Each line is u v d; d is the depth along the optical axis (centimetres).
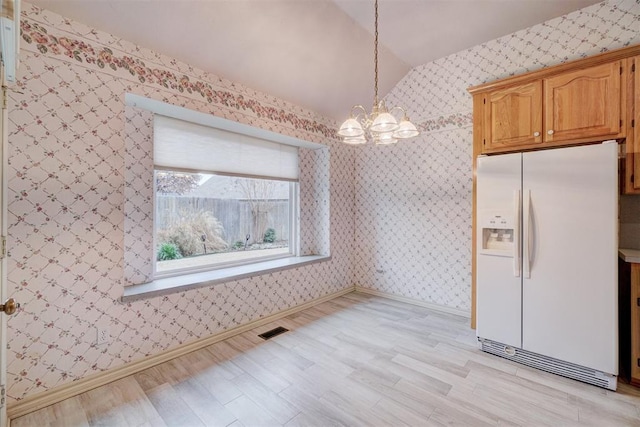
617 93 205
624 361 217
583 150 196
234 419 164
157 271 261
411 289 364
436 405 175
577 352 199
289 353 239
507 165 227
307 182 394
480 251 241
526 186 218
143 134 243
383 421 162
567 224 203
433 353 238
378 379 202
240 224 337
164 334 226
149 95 219
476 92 271
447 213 331
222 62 251
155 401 179
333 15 247
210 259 309
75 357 185
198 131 283
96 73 194
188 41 223
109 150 200
